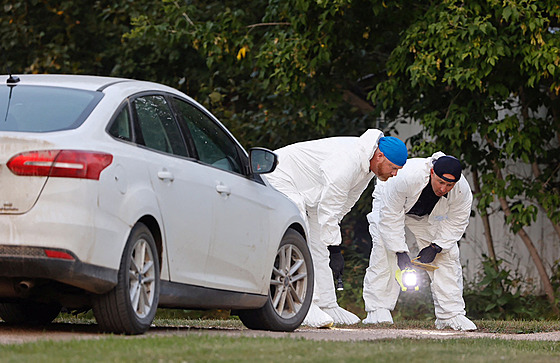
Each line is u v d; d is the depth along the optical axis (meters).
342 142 33.19
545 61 46.53
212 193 24.17
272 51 53.72
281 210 27.75
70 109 21.48
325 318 31.67
